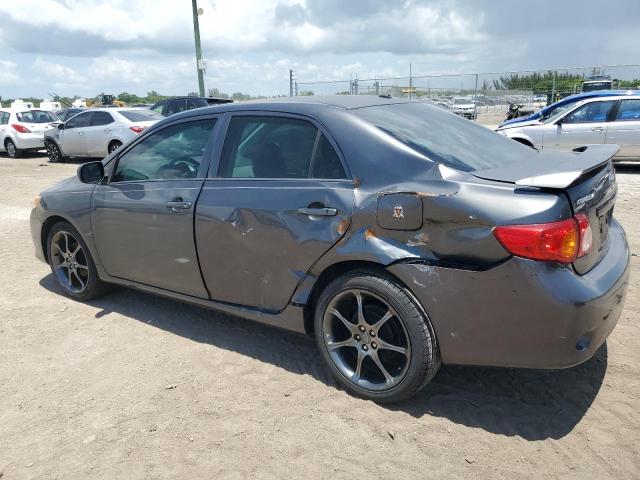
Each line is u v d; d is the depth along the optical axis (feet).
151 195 12.48
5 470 8.56
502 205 8.29
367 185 9.46
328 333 10.30
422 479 8.11
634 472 8.09
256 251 10.74
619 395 9.94
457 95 83.56
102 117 49.24
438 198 8.66
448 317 8.79
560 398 9.93
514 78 82.07
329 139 10.16
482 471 8.21
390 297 9.16
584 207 8.64
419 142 9.91
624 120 36.78
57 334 13.20
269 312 11.02
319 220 9.84
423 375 9.21
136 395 10.48
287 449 8.83
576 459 8.39
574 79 78.38
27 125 58.49
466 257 8.52
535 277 8.08
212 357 11.85
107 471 8.48
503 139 11.91
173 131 12.65
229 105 11.98
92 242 14.01
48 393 10.65
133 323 13.71
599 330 8.45
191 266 11.95
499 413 9.56
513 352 8.54
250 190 10.87
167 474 8.39
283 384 10.68
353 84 83.51
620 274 9.19
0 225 25.41
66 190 14.67
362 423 9.41
